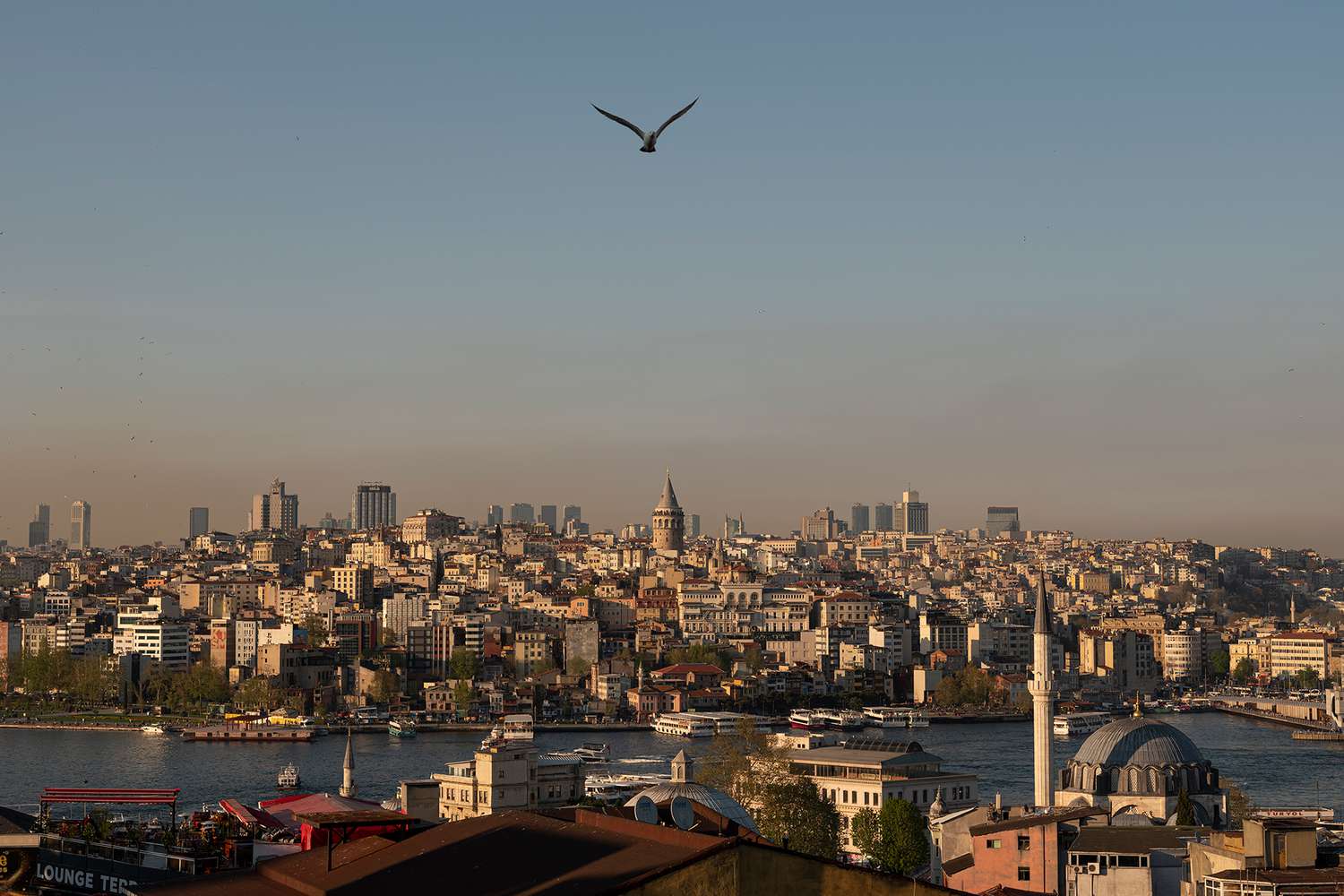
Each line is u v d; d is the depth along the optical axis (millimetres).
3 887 97750
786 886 95875
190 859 151375
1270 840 162375
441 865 108812
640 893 93750
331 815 128125
